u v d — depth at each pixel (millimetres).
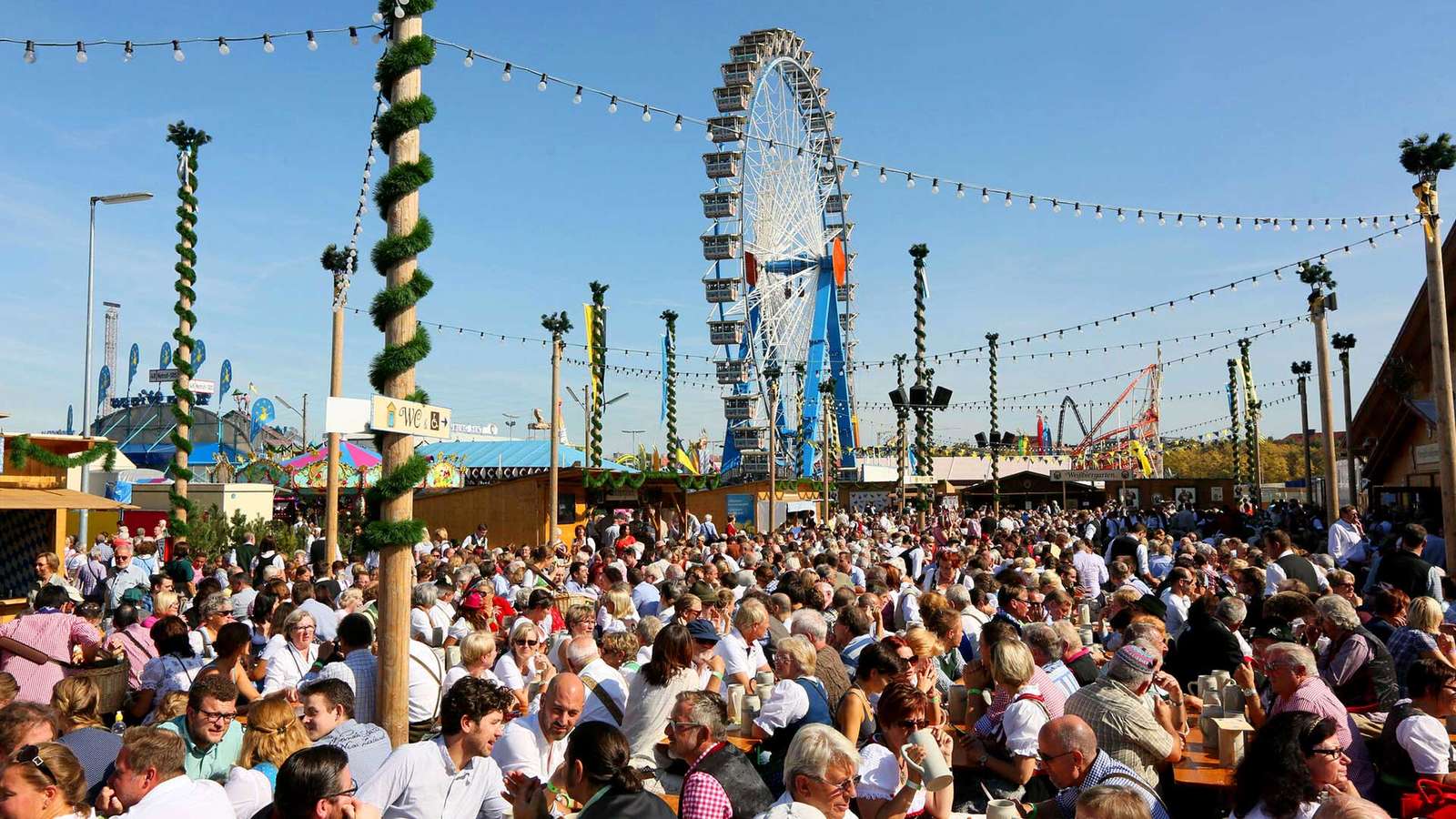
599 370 41250
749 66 50125
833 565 15258
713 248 51219
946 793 5234
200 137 26469
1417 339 27625
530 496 30016
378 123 8234
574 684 6016
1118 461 97625
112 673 8180
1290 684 6324
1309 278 23469
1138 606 9672
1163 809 5047
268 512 31922
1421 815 5637
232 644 8016
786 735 6730
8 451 19141
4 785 4230
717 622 10094
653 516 34438
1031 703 6473
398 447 7836
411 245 8094
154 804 4582
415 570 14070
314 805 4352
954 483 82688
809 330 60531
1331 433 23109
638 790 4621
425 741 5426
